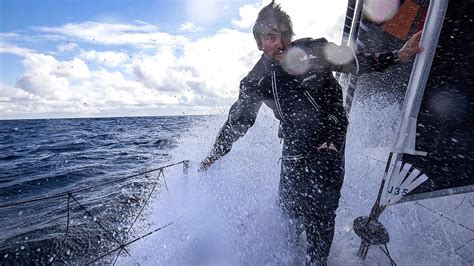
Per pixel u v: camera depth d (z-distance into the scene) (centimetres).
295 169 248
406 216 288
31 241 392
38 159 1656
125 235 323
